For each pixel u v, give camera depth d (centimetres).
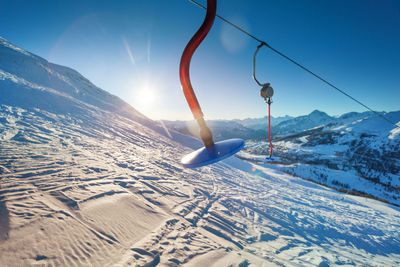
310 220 613
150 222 296
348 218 808
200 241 288
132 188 381
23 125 548
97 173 395
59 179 323
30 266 172
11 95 816
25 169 325
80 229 231
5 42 2533
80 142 580
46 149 441
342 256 406
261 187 973
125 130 1145
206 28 75
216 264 246
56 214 240
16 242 187
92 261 198
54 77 2016
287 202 780
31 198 255
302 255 349
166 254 239
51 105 940
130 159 590
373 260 450
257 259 284
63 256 192
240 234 363
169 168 661
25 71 1641
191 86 80
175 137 1955
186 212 372
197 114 83
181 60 79
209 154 81
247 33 138
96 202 290
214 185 666
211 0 75
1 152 363
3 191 254
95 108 1513
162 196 401
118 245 230
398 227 877
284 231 452
